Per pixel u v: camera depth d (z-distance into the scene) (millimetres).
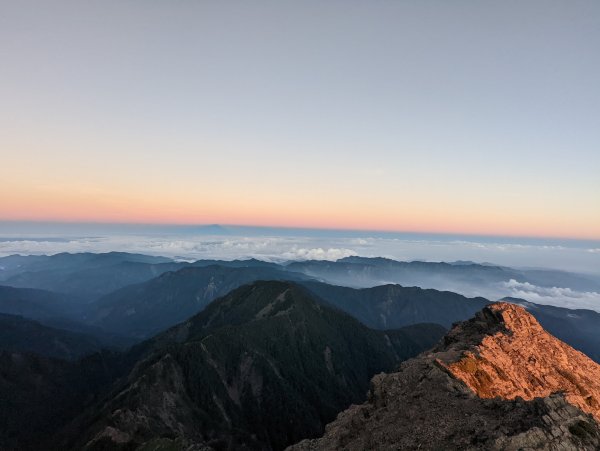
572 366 78125
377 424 55906
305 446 62188
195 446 109312
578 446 39656
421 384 61875
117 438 114250
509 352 78312
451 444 43969
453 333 93250
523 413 45781
